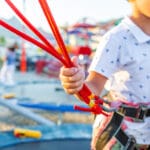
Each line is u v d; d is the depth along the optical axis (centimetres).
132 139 151
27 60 1465
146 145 155
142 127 152
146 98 154
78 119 578
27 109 537
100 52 153
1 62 1452
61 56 129
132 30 155
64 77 130
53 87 1007
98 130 155
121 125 151
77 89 131
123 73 156
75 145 423
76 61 133
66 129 449
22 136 420
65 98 817
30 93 898
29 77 1267
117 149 150
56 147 416
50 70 1273
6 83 1028
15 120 573
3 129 515
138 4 155
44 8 122
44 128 447
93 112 144
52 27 126
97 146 155
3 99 545
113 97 160
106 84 161
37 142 420
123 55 154
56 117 595
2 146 397
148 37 153
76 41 1251
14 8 122
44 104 531
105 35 157
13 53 1059
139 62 153
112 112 152
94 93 148
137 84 154
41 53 1437
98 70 150
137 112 151
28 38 124
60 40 127
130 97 155
